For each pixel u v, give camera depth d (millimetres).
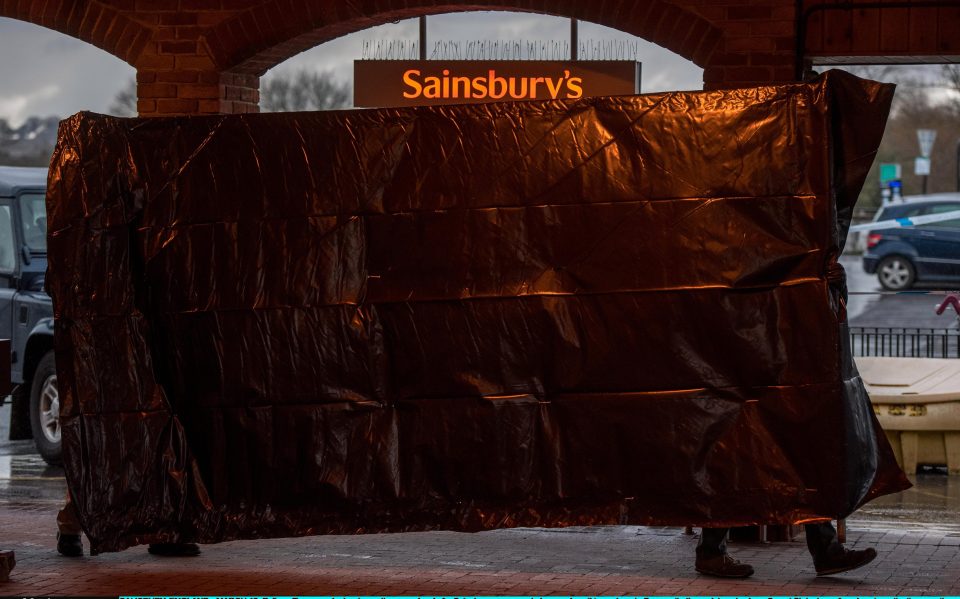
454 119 7492
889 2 8859
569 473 7309
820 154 7152
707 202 7234
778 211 7184
